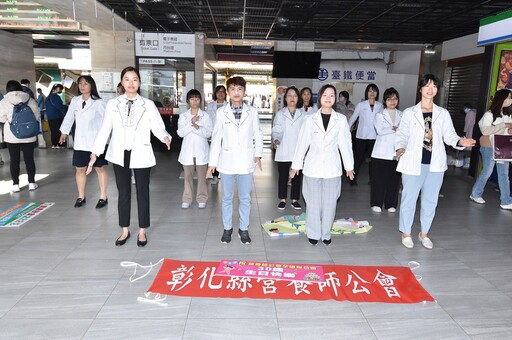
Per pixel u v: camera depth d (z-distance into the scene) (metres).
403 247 3.95
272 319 2.61
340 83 11.16
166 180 6.91
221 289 2.98
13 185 5.81
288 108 5.14
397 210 5.30
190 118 4.88
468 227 4.64
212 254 3.64
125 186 3.77
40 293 2.90
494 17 6.70
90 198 5.57
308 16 8.21
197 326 2.51
